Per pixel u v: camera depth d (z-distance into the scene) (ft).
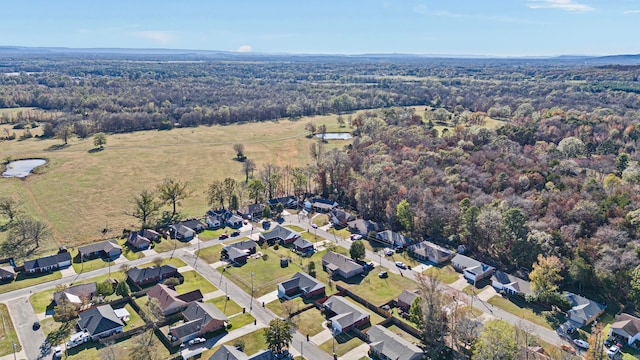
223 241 430.61
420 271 371.76
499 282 341.62
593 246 345.10
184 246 417.69
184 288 338.13
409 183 481.46
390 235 427.33
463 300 322.75
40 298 321.52
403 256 400.67
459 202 440.86
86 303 310.45
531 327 291.79
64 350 263.90
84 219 475.31
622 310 312.29
